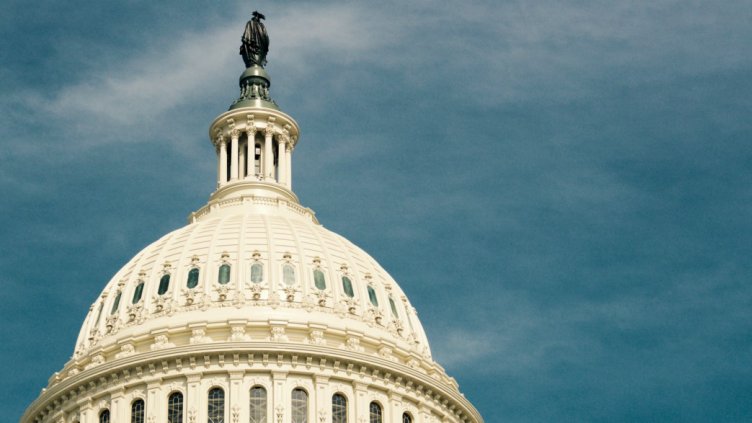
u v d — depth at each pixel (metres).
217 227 101.19
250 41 117.38
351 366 92.50
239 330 92.62
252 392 90.38
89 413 92.12
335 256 99.88
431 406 95.38
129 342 93.62
